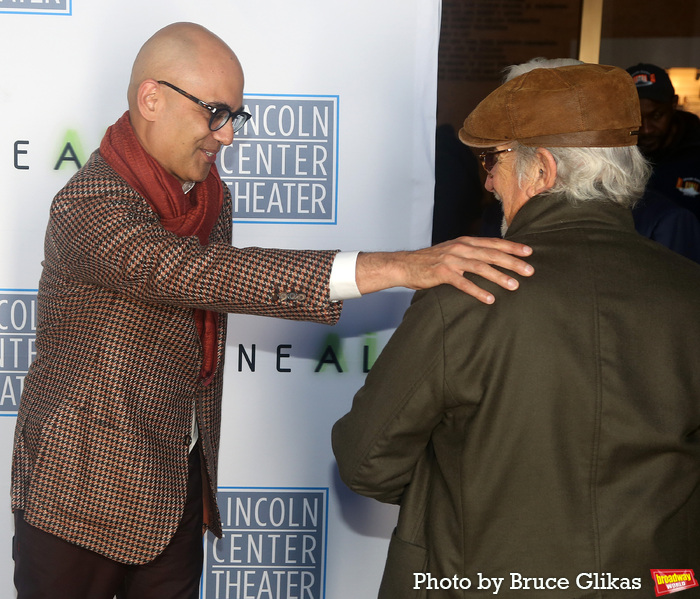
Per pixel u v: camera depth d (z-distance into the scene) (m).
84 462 1.52
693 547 1.24
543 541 1.19
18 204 1.99
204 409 1.74
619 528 1.16
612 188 1.23
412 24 1.98
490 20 4.51
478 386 1.19
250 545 2.17
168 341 1.57
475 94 4.59
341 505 2.16
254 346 2.10
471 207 3.77
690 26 4.47
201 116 1.56
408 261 1.31
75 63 1.95
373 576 2.20
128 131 1.60
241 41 1.97
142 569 1.71
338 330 2.11
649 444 1.16
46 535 1.56
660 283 1.20
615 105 1.20
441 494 1.29
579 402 1.16
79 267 1.48
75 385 1.53
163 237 1.43
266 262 1.41
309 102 2.01
